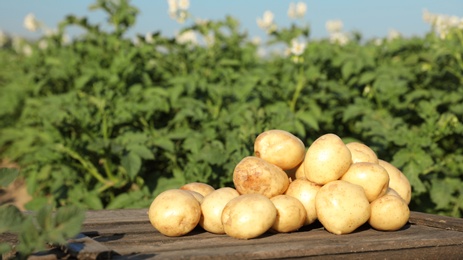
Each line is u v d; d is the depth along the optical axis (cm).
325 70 238
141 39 239
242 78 205
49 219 79
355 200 98
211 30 243
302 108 200
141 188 170
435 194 158
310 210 102
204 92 203
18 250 80
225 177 152
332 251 88
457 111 175
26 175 215
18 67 349
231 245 91
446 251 94
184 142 162
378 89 213
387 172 102
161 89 197
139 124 191
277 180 101
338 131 205
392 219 99
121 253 86
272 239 95
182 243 92
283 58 269
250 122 156
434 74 216
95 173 174
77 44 262
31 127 249
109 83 201
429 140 162
